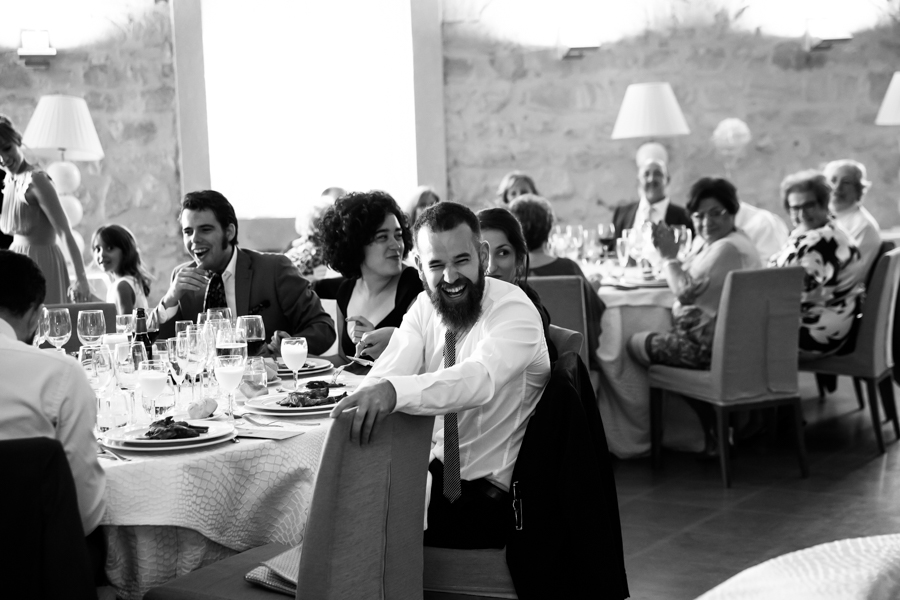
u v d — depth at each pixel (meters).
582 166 7.01
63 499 1.53
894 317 4.70
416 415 1.70
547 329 2.38
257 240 6.72
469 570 2.01
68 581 1.53
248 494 1.91
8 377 1.72
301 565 1.57
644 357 4.26
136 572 1.83
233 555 1.93
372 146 6.90
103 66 6.41
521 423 2.07
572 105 6.97
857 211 5.16
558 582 1.91
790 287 3.90
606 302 4.41
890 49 7.10
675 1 6.94
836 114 7.11
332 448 1.53
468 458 2.08
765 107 7.06
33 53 6.23
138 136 6.50
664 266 4.17
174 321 3.38
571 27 6.87
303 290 3.38
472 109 6.93
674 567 3.00
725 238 4.18
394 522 1.68
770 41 7.02
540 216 4.22
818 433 4.76
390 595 1.69
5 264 1.90
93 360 2.26
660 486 3.95
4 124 4.82
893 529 3.26
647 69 6.97
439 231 2.03
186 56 6.49
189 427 1.98
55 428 1.74
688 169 7.07
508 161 6.99
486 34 6.88
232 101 6.69
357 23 6.79
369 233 3.03
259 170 6.77
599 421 2.13
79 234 6.36
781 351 3.95
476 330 2.06
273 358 2.99
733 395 3.91
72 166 6.29
